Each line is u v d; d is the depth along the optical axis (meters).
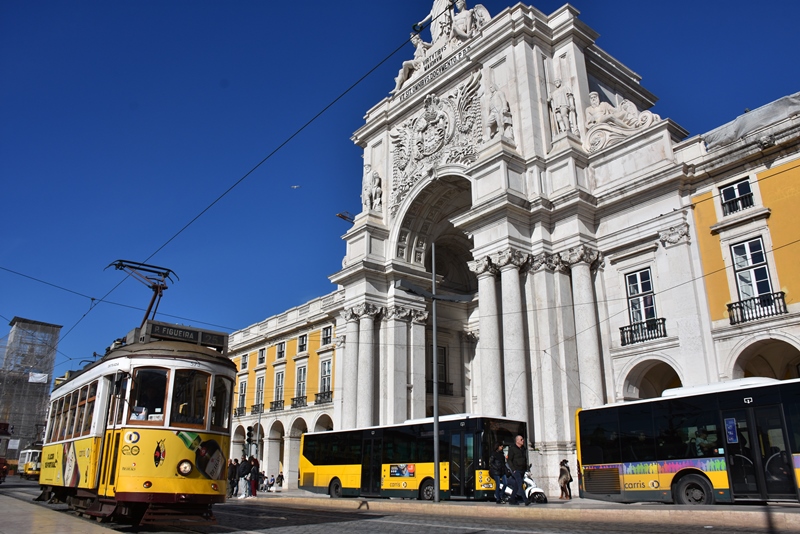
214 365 6.51
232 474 15.37
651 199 12.27
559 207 12.94
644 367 12.03
